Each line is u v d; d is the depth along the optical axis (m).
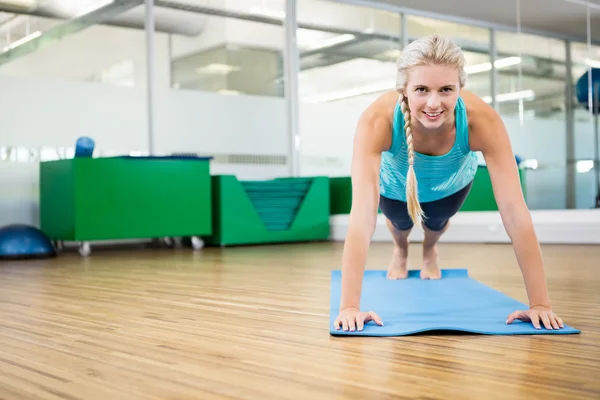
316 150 7.05
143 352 1.60
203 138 6.36
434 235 2.77
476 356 1.49
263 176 6.75
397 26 7.36
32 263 4.44
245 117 6.62
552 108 6.47
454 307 2.17
